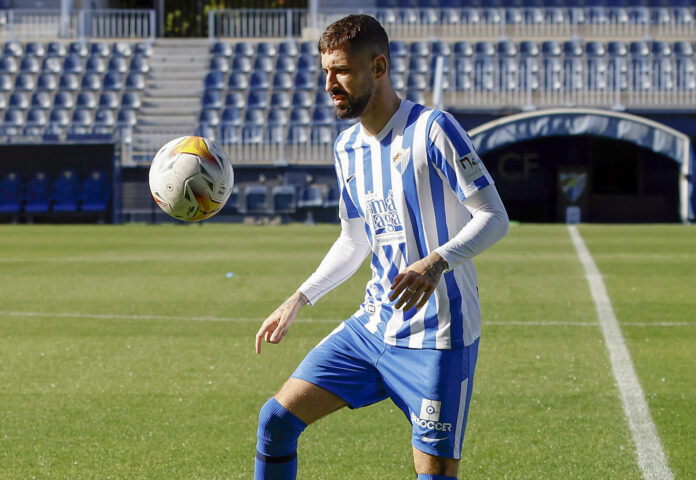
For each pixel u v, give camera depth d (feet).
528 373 39.63
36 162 152.35
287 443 19.83
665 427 31.19
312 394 19.94
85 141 150.51
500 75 174.09
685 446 29.07
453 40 189.16
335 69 19.07
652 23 189.47
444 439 19.24
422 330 19.49
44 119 173.68
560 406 34.14
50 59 186.19
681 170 141.18
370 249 22.59
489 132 140.26
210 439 30.35
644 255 89.35
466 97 165.78
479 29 191.62
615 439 29.91
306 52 185.57
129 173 153.48
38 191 151.12
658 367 40.60
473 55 178.60
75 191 151.23
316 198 148.77
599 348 44.98
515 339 47.47
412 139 19.34
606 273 75.00
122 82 182.60
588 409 33.68
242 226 141.08
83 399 35.65
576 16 192.44
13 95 179.32
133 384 38.14
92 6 213.25
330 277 22.29
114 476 26.66
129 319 54.70
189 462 27.94
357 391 20.42
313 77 178.29
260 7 239.30
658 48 178.40
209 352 44.83
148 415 33.30
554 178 161.48
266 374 39.96
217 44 188.85
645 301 60.29
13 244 107.45
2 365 41.93
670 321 52.60
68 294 65.36
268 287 68.49
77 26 203.21
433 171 19.30
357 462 27.94
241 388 37.40
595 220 167.02
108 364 42.11
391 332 19.89
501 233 18.75
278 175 151.64
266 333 21.98
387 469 27.27
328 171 151.43
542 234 117.70
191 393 36.58
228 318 54.95
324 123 165.58
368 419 32.68
